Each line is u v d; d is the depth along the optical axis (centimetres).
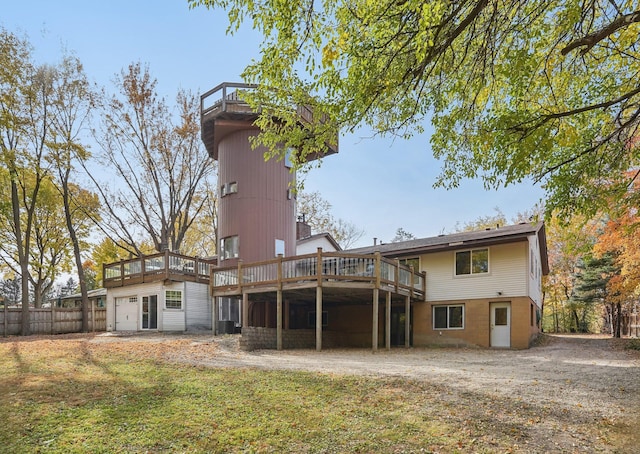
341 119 574
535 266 1977
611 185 665
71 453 434
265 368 923
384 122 641
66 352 1117
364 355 1292
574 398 661
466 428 518
